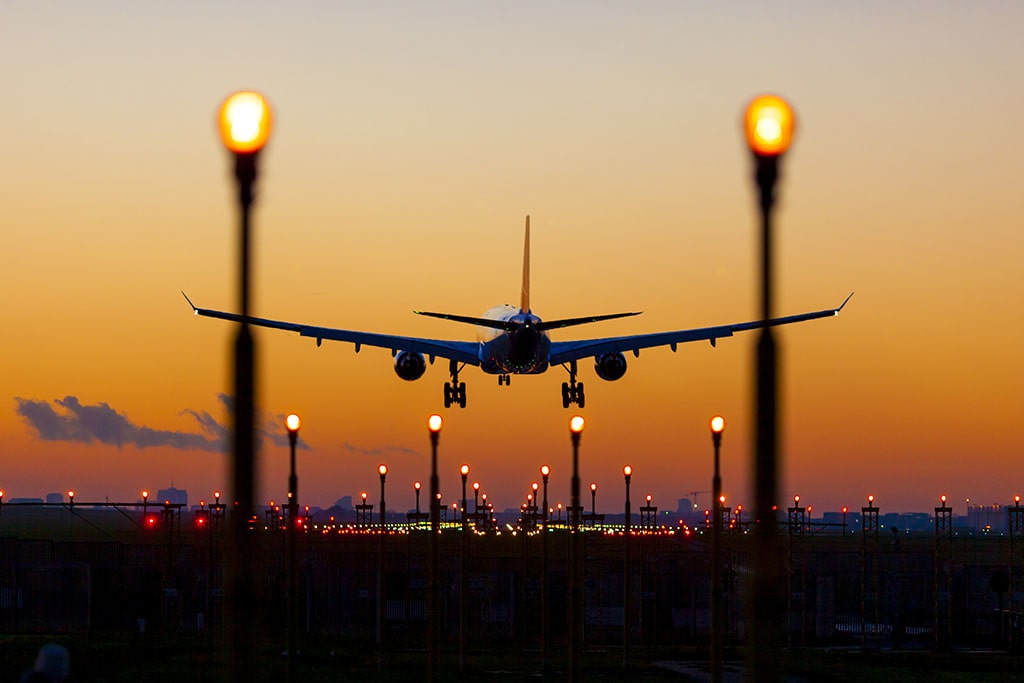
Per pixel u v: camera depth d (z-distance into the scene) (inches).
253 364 2615.7
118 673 7751.0
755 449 2618.1
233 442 2628.0
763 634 2647.6
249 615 2689.5
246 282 2598.4
